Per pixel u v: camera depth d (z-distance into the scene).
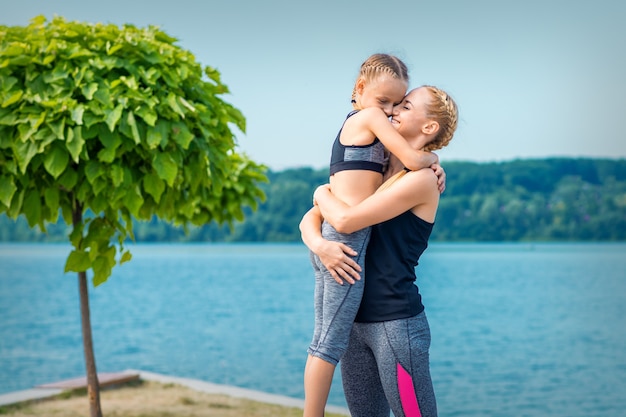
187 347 18.92
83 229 4.82
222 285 53.03
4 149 4.50
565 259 92.50
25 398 6.39
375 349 2.88
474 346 21.02
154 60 4.81
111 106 4.47
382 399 3.11
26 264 82.12
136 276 64.44
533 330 25.94
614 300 39.69
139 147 4.63
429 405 2.82
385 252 2.86
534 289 48.97
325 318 2.85
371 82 2.90
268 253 120.25
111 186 4.64
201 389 6.89
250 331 23.53
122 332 23.52
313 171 115.00
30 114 4.37
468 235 117.44
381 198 2.74
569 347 20.53
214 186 5.16
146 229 141.00
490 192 117.00
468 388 12.77
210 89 5.29
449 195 117.31
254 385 12.33
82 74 4.55
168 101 4.64
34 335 22.56
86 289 5.36
